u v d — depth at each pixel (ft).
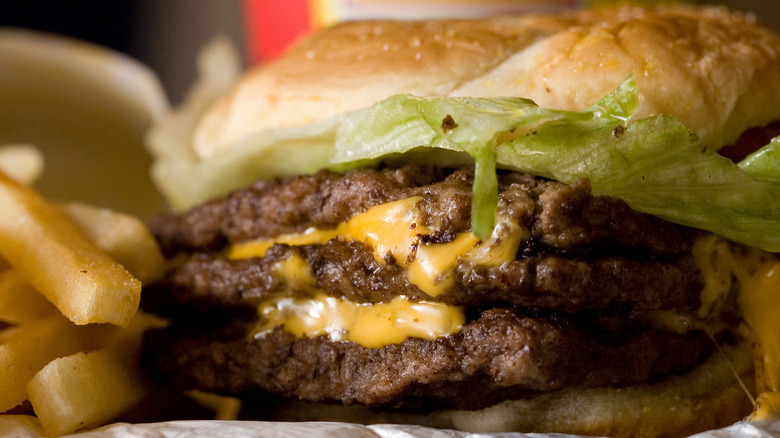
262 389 0.76
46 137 1.29
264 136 0.80
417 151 0.75
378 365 0.72
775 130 0.77
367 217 0.73
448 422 0.74
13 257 0.79
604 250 0.71
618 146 0.70
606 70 0.74
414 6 1.10
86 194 1.28
